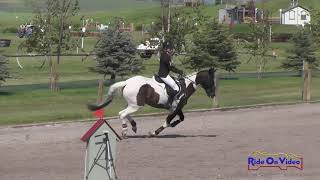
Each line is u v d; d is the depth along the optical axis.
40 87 33.47
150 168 13.62
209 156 15.16
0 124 21.20
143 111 24.86
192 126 21.17
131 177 12.64
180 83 17.95
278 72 46.38
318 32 52.47
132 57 38.41
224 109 26.41
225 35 41.75
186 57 48.34
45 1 44.75
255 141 17.61
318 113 25.14
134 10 190.25
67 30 43.06
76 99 28.97
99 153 9.17
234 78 41.34
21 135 18.83
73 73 42.81
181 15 48.31
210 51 41.50
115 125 21.27
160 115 24.17
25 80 37.47
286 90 34.75
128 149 16.14
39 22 43.28
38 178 12.61
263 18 49.84
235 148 16.38
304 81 29.69
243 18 115.06
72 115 23.41
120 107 26.05
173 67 17.84
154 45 50.44
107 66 37.56
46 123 21.50
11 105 26.64
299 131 19.78
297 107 27.52
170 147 16.52
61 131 19.75
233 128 20.66
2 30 115.50
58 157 15.10
